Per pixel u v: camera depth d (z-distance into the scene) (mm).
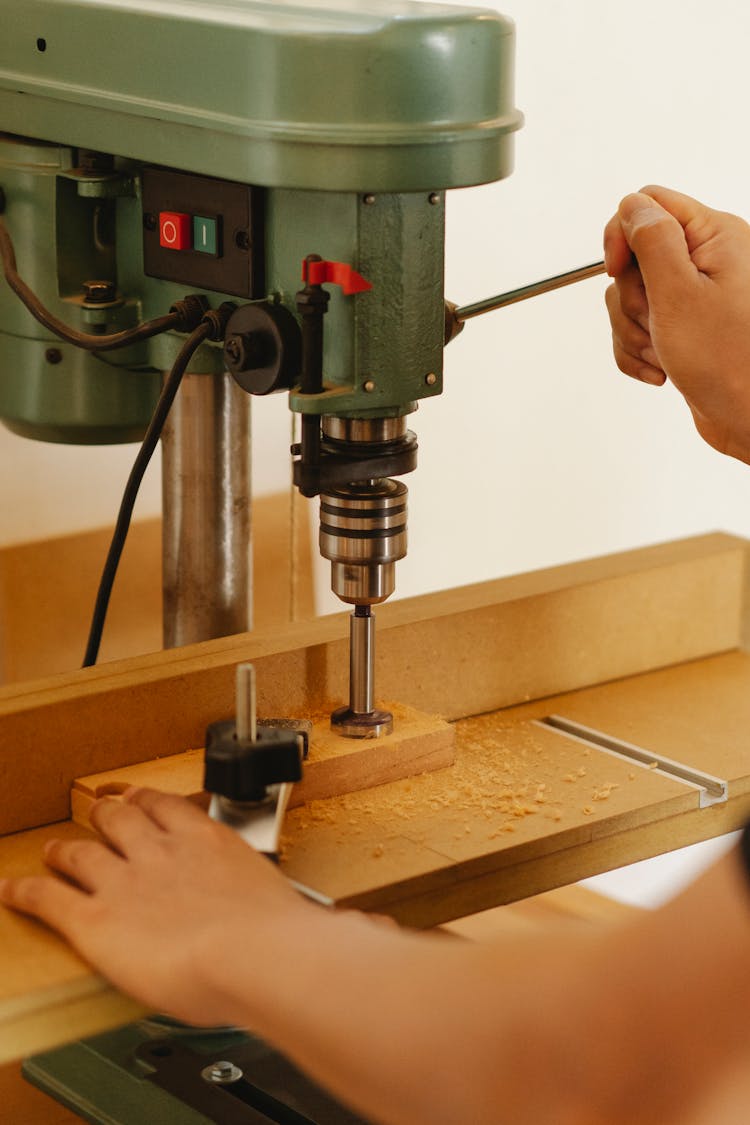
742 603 1445
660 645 1388
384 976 664
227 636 1231
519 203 1866
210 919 760
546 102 1839
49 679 1073
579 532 2109
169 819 870
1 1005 814
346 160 896
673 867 2242
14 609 1586
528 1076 603
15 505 1565
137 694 1067
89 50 1046
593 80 1872
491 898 1009
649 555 1406
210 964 721
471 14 920
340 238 935
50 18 1073
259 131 913
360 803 1071
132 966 766
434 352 990
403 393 980
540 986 614
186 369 1156
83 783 1041
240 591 1262
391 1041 637
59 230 1172
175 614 1264
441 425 1906
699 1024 566
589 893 1821
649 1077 577
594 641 1334
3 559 1567
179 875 814
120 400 1251
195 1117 1083
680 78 1963
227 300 1040
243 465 1233
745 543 1451
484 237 1851
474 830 1029
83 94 1054
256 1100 1123
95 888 842
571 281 1096
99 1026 836
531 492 2033
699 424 1129
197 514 1229
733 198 2102
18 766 1022
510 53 944
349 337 950
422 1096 631
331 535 1050
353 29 885
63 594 1621
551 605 1291
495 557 2029
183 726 1100
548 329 1963
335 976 676
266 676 1135
